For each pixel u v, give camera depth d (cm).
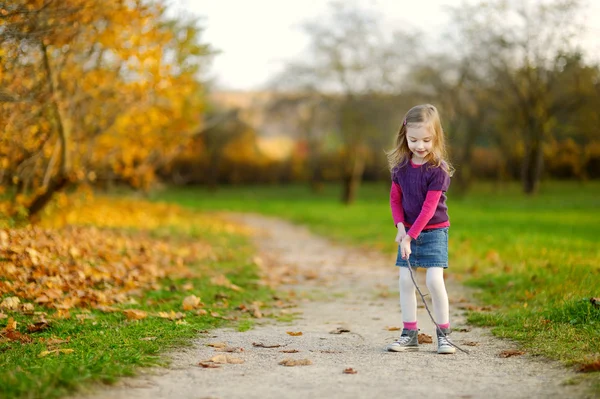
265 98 3900
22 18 780
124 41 1170
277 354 463
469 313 640
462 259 1062
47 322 540
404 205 481
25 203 1200
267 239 1748
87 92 1198
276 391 358
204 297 717
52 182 1160
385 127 3666
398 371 407
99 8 945
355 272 1043
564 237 1359
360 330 576
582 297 599
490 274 895
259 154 5725
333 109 3678
